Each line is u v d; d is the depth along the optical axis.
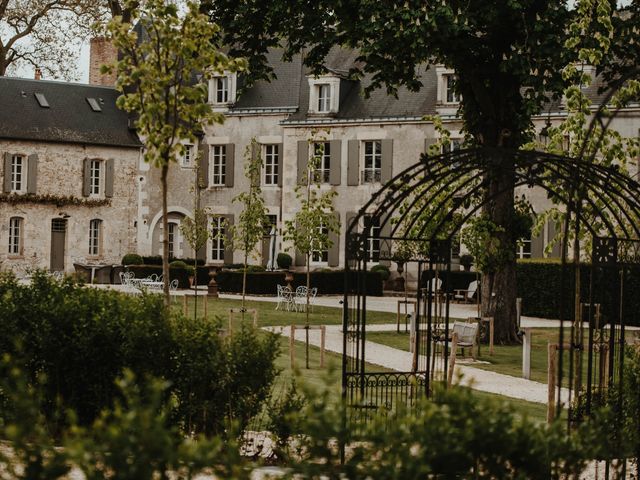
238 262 50.62
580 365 11.80
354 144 47.69
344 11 24.12
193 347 10.71
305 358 22.19
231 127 51.09
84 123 50.00
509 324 27.36
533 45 23.09
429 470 5.78
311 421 6.06
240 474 5.66
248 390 10.69
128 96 12.84
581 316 13.98
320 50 26.48
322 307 36.28
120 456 5.27
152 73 12.73
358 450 5.97
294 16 25.44
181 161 51.94
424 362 22.48
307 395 6.29
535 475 6.26
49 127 48.81
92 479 5.40
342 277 43.94
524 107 23.28
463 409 6.19
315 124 48.56
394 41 23.30
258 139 50.41
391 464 5.77
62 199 49.16
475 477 6.19
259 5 25.30
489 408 6.30
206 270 46.16
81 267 46.78
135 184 51.25
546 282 35.47
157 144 12.77
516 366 22.61
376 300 41.09
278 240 49.69
